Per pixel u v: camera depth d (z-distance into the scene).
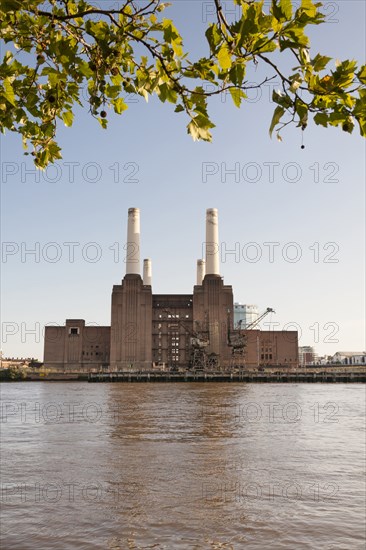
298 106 3.97
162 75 4.45
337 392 96.75
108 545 15.66
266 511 18.95
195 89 4.43
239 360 178.00
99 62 4.77
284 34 3.83
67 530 16.91
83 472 25.23
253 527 17.25
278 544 15.75
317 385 131.62
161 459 28.30
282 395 86.56
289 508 19.33
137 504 19.75
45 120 5.33
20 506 19.50
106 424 44.00
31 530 16.88
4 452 30.58
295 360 180.38
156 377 149.50
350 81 3.86
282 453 30.23
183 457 28.89
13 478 23.97
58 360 179.75
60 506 19.48
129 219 183.12
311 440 35.09
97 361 180.38
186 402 70.25
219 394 89.00
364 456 29.28
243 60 4.09
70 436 36.91
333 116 3.95
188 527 17.25
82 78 4.90
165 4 4.43
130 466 26.48
